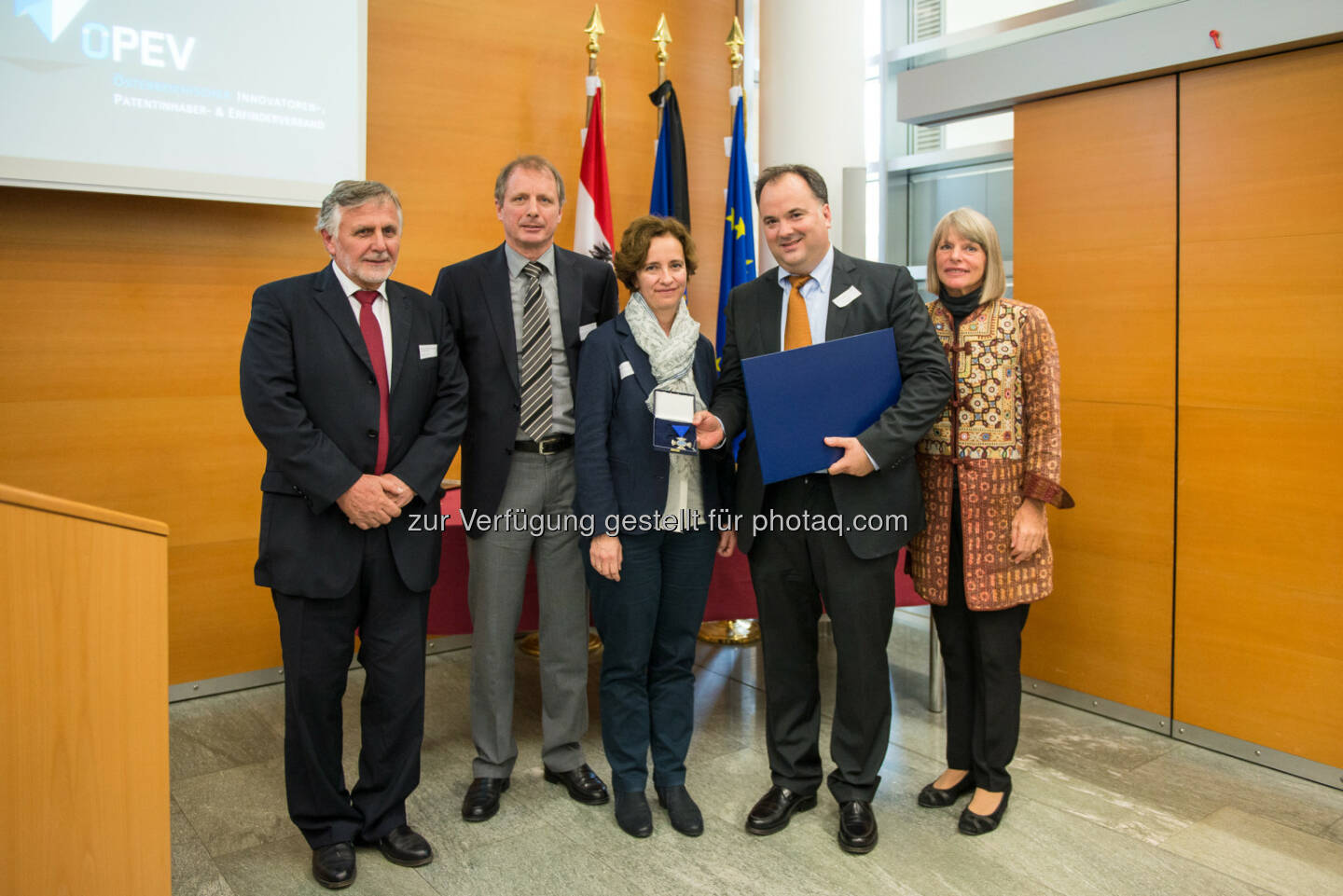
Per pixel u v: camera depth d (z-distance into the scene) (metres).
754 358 2.19
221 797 2.69
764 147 4.31
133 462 3.32
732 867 2.29
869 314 2.35
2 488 1.36
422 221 3.86
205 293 3.42
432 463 2.25
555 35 4.13
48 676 1.42
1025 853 2.35
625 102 4.38
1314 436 2.70
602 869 2.28
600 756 2.98
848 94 4.16
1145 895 2.17
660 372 2.38
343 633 2.22
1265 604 2.83
